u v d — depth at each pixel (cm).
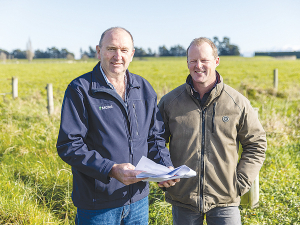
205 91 220
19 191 351
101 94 191
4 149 512
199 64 209
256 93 1109
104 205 189
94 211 189
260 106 896
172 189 223
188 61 219
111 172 175
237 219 219
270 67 3450
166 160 204
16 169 431
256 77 2228
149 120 209
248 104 220
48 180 392
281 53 10281
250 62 4672
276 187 380
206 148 216
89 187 188
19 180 386
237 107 215
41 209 317
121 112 195
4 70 3756
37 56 13188
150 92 217
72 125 183
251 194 337
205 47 210
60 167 434
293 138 578
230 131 215
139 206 204
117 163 189
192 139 218
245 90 1113
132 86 204
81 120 188
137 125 200
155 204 332
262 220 316
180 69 3472
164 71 3162
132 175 169
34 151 500
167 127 237
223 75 2453
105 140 187
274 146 529
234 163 218
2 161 460
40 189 370
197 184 216
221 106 216
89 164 175
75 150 179
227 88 220
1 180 382
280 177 405
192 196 217
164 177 165
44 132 591
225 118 215
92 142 192
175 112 226
